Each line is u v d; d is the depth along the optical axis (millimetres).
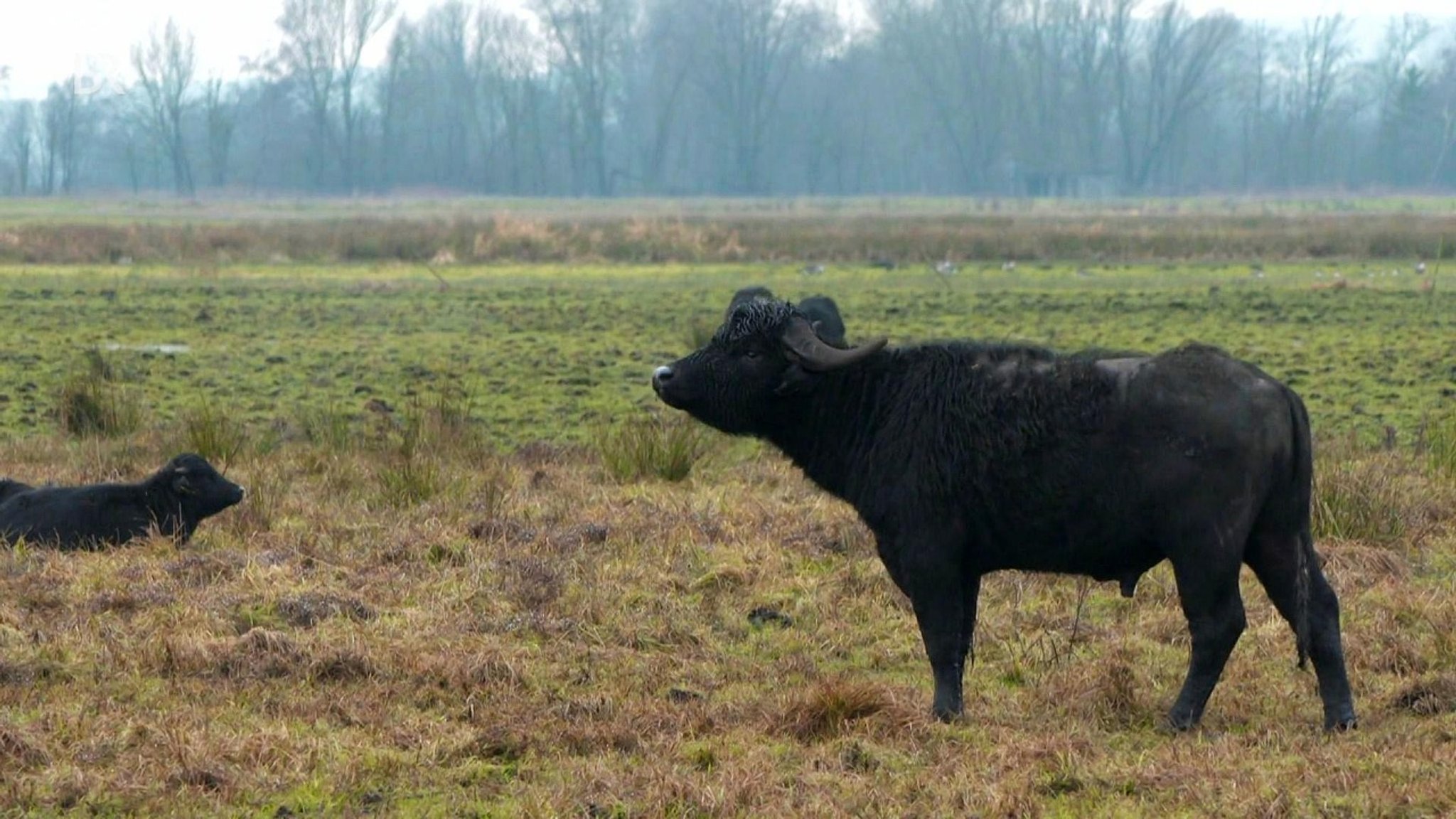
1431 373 41656
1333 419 34938
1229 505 14547
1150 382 14852
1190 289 68812
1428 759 13867
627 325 55844
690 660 17750
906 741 14750
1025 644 18375
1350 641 18000
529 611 19156
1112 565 15477
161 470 22875
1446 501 24812
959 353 15859
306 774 13836
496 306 63094
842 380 16297
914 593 15820
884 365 16250
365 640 17625
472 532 22969
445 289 70500
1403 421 34594
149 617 18406
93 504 22250
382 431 31781
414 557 21656
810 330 16312
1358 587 20469
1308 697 16406
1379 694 16422
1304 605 14859
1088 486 14977
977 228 106125
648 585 20484
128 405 33625
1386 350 46625
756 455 29859
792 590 20484
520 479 27375
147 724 14617
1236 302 62062
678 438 28281
